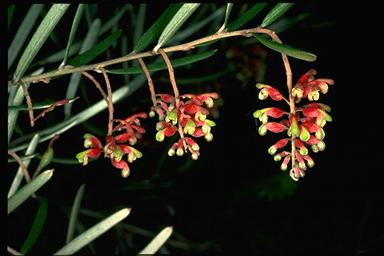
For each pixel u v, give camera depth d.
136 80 0.47
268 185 0.72
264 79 0.62
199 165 0.74
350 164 0.87
